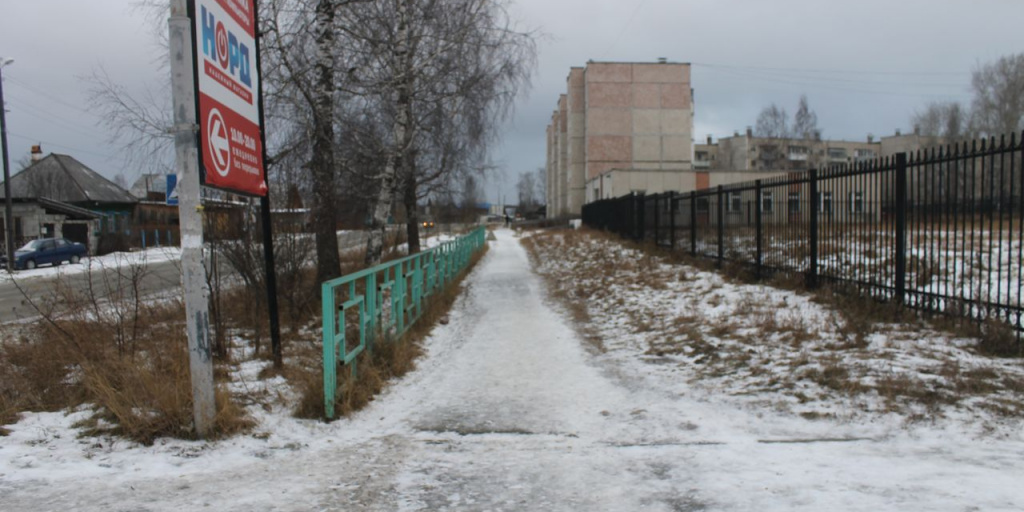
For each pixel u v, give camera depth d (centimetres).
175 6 446
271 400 555
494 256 2891
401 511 344
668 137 6062
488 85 1420
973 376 541
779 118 7425
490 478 399
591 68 6006
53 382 564
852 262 1107
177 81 448
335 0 1124
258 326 733
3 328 794
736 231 1518
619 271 1586
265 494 364
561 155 7619
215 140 484
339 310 591
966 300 698
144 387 495
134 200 4403
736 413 529
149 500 348
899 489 348
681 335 845
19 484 365
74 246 2944
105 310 748
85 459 411
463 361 791
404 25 1247
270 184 965
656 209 1886
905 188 799
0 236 3381
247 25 574
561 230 4925
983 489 340
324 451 455
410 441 484
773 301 956
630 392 623
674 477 392
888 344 661
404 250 2528
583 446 468
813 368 606
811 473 384
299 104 1088
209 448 442
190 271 455
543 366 752
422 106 1409
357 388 591
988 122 4478
